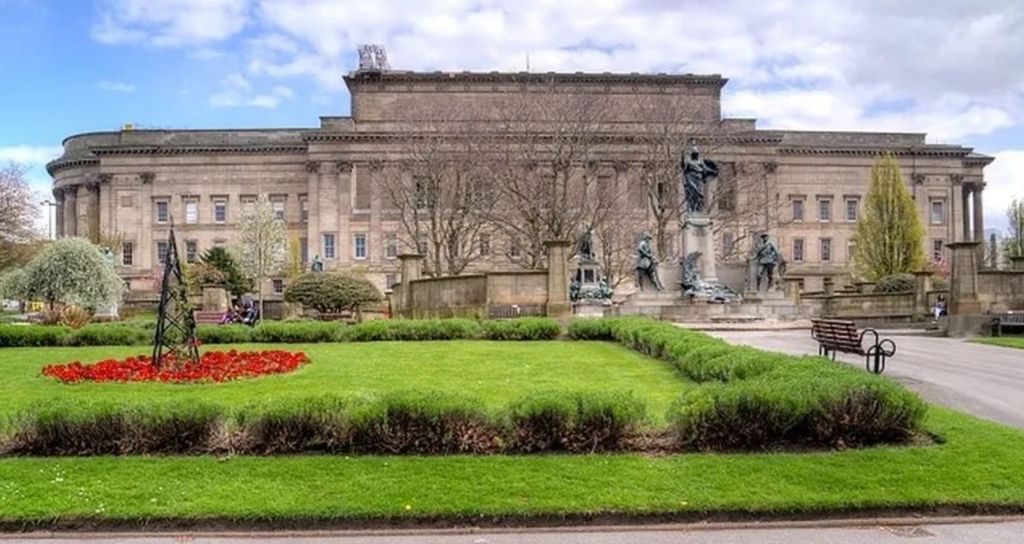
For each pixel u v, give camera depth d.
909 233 72.12
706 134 68.44
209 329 26.47
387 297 54.97
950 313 31.19
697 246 42.12
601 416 10.46
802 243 101.00
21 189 61.72
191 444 10.40
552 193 50.00
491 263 67.62
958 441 10.49
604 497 8.85
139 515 8.49
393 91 95.81
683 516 8.67
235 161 100.38
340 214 95.19
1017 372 17.75
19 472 9.48
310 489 9.05
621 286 59.34
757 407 10.45
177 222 100.12
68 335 26.39
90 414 10.30
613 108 86.69
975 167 109.00
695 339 18.28
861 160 102.44
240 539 8.30
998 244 105.12
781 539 8.23
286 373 17.05
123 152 100.31
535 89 73.69
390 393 10.69
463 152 56.12
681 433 10.58
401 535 8.40
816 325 19.06
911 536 8.29
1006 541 8.12
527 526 8.58
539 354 20.89
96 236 94.25
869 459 9.88
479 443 10.43
